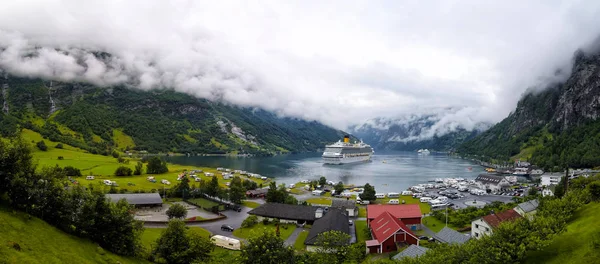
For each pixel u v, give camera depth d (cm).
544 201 9488
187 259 6556
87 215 5891
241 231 10850
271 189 15250
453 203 16762
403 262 6062
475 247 5809
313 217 11869
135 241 6381
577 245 5494
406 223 10988
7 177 5475
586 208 7394
